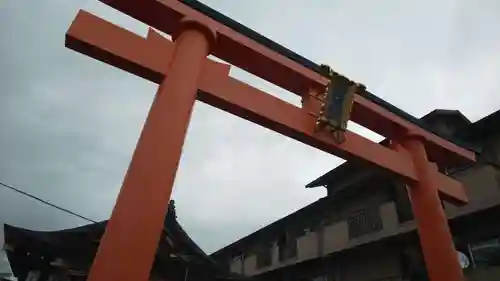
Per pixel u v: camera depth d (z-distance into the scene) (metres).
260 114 5.24
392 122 6.99
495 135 14.39
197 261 12.24
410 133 7.06
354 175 19.89
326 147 5.81
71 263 10.07
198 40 4.98
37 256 10.25
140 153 3.71
